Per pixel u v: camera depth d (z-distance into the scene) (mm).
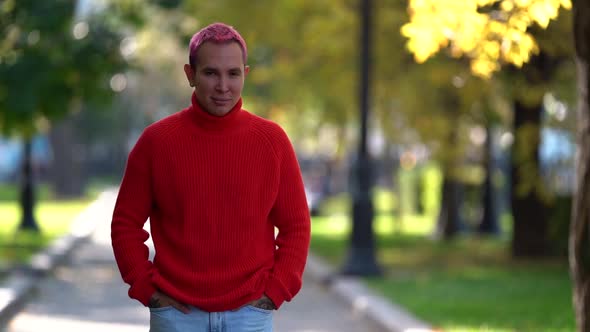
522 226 47281
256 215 10344
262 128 10430
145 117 141375
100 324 27297
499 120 47969
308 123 70312
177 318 10273
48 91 38812
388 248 54000
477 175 66750
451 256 48844
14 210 90750
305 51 49281
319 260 47531
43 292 34719
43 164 168750
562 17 35188
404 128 51062
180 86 125875
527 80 40812
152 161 10312
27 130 40438
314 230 72375
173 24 46656
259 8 50000
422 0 16406
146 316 29016
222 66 10117
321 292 36250
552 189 45781
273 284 10375
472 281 37062
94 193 134125
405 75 46344
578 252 16703
